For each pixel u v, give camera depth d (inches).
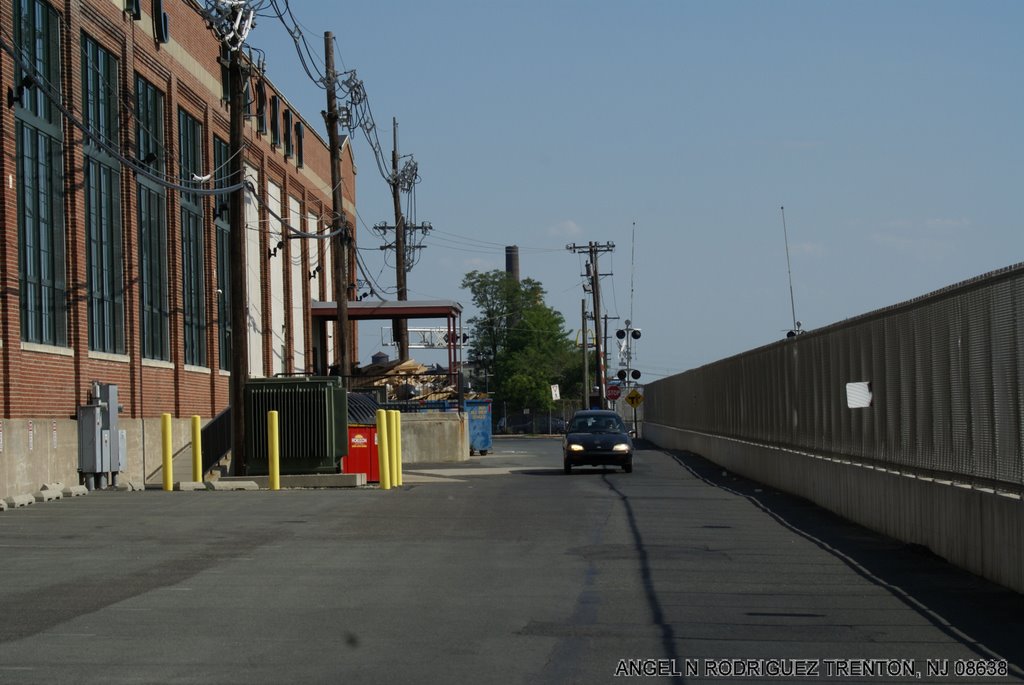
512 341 4635.8
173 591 496.1
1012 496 505.7
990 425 540.7
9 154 1086.4
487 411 2260.1
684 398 2160.4
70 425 1143.0
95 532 731.4
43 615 438.9
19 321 1101.1
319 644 385.1
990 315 542.0
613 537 693.9
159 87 1558.8
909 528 654.5
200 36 1745.8
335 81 1850.4
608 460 1433.3
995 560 511.8
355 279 2883.9
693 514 844.6
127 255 1421.0
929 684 332.2
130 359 1421.0
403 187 2847.0
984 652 371.6
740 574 542.0
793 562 583.2
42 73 1205.7
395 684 330.0
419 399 2274.9
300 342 2383.1
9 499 919.0
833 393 908.6
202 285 1774.1
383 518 818.2
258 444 1245.7
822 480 900.6
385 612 445.1
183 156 1691.7
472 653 370.6
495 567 566.9
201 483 1157.1
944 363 617.3
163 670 347.3
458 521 794.2
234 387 1254.3
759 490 1105.4
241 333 1259.2
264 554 620.4
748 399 1374.3
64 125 1242.0
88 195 1318.9
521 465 1764.3
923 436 656.4
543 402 4515.3
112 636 398.9
